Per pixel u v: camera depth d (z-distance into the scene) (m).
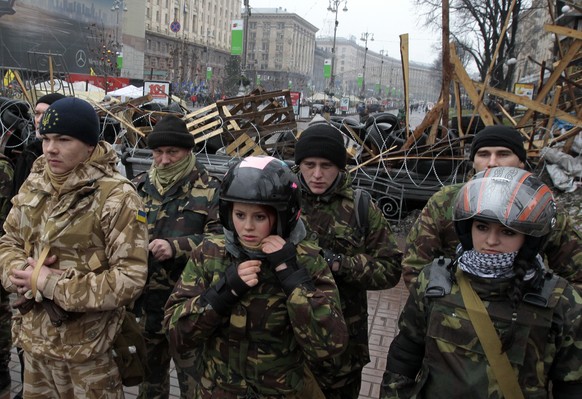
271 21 101.94
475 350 1.77
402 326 2.04
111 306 2.26
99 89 22.53
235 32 28.70
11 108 4.79
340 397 2.62
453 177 7.96
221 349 2.04
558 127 10.86
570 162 8.77
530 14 29.81
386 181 8.12
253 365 1.98
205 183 3.09
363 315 2.68
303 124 16.86
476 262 1.82
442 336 1.83
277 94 8.18
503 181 1.83
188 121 8.16
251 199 1.87
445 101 8.14
